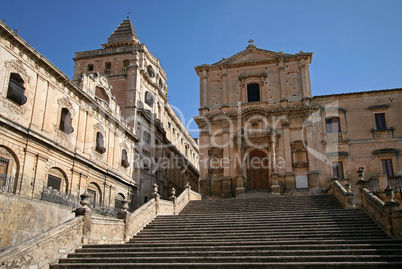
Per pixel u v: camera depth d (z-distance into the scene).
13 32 21.62
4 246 16.39
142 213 20.25
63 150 25.42
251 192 33.47
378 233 16.23
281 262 13.26
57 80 26.00
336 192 25.58
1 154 20.67
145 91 41.06
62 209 20.52
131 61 40.72
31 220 18.09
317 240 15.41
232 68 38.66
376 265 12.50
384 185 28.23
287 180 33.41
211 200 28.42
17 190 21.27
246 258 13.66
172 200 25.62
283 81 36.78
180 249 15.32
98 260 14.32
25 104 22.67
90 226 16.23
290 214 20.28
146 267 13.49
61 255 14.59
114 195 32.25
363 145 33.22
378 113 33.91
